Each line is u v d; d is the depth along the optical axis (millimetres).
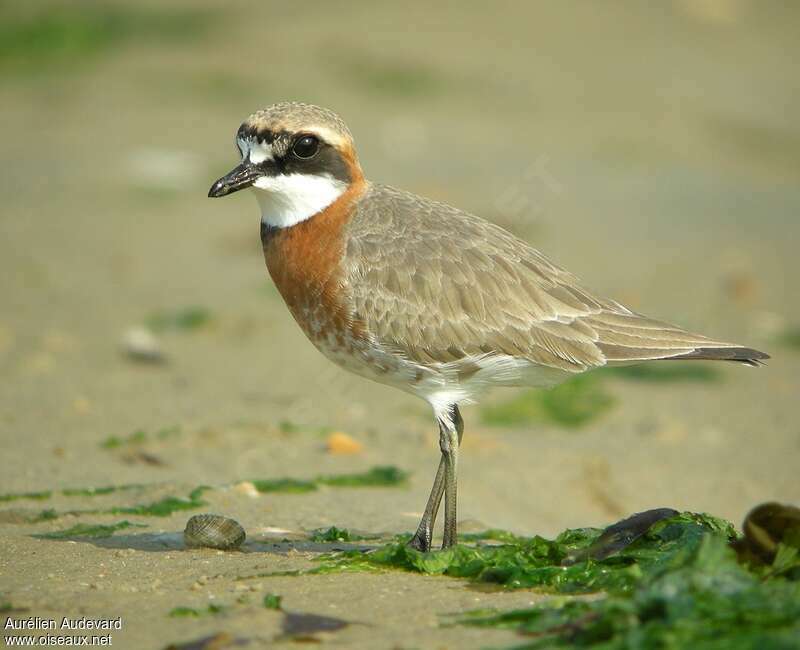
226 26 36906
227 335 18328
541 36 37250
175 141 29266
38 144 29266
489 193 24797
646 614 7148
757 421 15188
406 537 10172
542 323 9695
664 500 12797
